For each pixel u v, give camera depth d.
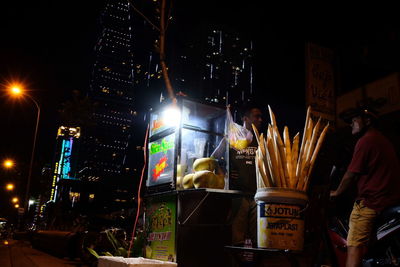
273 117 3.12
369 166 2.95
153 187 4.23
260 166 2.98
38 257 8.42
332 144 4.48
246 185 3.97
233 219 3.94
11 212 42.88
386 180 2.91
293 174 2.92
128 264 2.80
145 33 5.42
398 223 3.08
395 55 6.54
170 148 4.04
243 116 4.42
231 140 4.04
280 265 3.60
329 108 7.12
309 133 3.09
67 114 20.52
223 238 3.77
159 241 3.91
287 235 2.71
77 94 20.77
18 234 20.62
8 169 30.31
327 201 3.16
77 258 7.85
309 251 3.07
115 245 4.95
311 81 7.18
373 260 3.25
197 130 4.19
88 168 141.12
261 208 2.80
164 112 4.27
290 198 2.73
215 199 3.69
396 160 3.01
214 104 4.26
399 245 3.12
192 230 3.70
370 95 6.52
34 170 30.31
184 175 4.16
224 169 4.09
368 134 3.07
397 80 6.14
